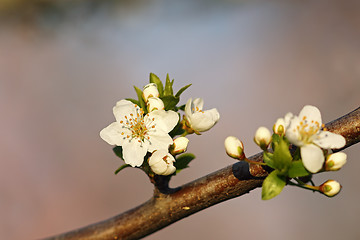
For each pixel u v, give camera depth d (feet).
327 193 0.97
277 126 1.00
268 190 0.97
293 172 0.97
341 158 0.97
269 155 0.98
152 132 1.02
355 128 1.00
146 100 1.02
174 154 1.02
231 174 1.02
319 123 0.99
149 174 1.03
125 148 1.02
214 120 1.03
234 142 1.00
